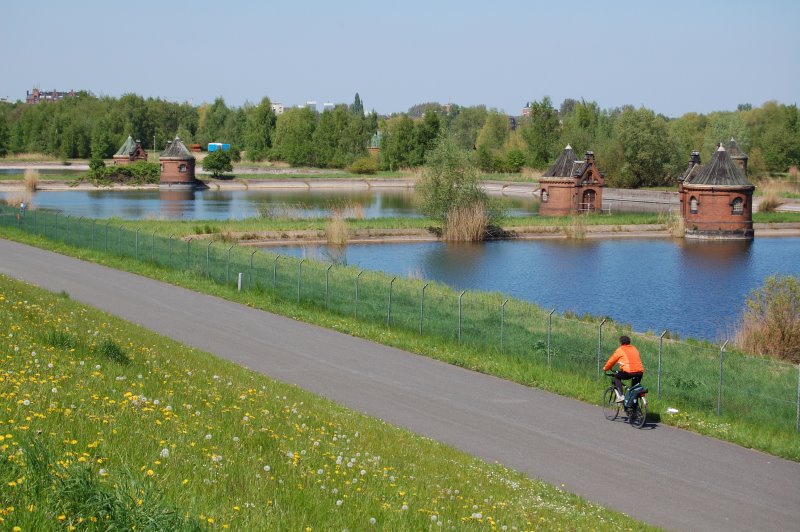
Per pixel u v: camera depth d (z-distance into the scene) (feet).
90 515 59.93
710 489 124.88
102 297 272.92
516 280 440.04
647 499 119.55
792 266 502.38
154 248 369.71
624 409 160.25
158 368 140.56
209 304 271.08
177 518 61.93
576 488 122.62
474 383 184.44
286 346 214.69
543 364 197.77
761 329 234.58
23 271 317.01
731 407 164.25
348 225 602.03
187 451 86.58
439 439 143.13
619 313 355.77
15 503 60.18
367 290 287.69
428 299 275.80
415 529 78.48
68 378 106.93
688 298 394.11
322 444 109.60
